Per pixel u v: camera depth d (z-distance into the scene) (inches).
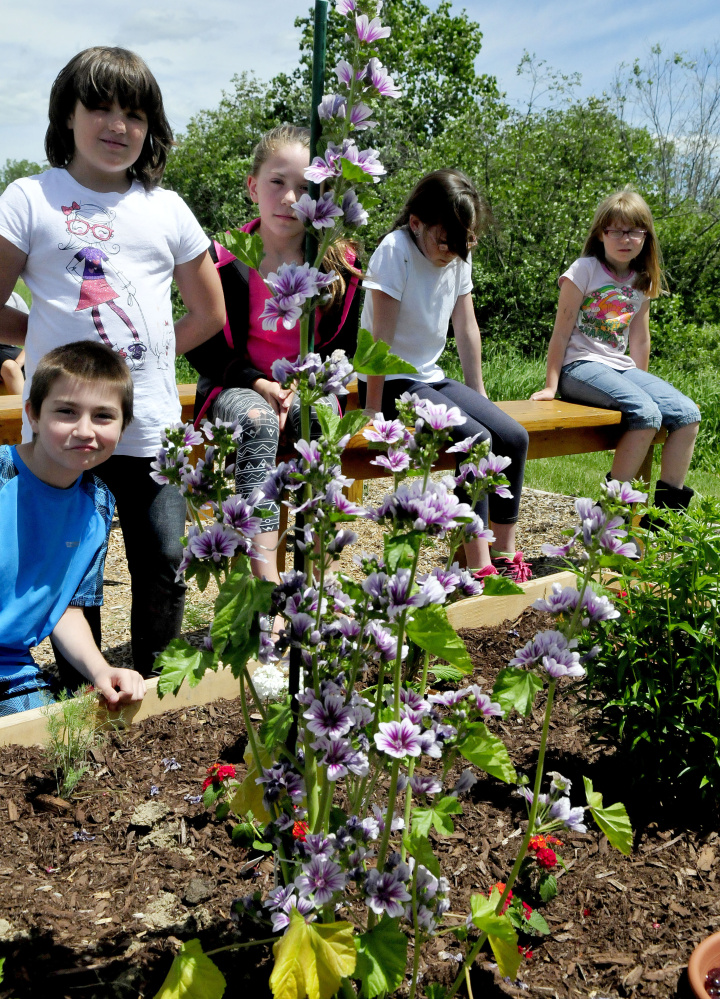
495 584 55.7
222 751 93.1
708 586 86.9
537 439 175.8
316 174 48.8
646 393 188.9
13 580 92.3
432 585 48.3
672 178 802.8
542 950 70.4
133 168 104.8
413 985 54.7
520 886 75.5
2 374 202.8
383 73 48.8
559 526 218.7
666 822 87.3
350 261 119.4
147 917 69.6
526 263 575.5
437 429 47.9
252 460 109.7
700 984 63.2
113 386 90.5
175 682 50.4
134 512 105.9
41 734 90.4
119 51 95.2
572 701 107.0
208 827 81.2
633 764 90.2
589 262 192.7
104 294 98.7
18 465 94.3
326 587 56.1
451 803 56.1
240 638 50.4
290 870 56.8
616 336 196.2
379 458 51.6
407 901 51.2
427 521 46.4
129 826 80.7
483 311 596.7
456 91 887.7
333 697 49.8
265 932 68.2
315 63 50.2
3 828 78.2
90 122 93.8
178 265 109.4
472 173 610.2
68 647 96.1
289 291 49.0
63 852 76.7
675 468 190.9
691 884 78.7
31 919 67.9
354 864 51.8
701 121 772.0
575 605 55.3
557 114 650.2
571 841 84.1
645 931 72.9
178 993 50.0
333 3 49.2
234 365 124.4
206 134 849.5
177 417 108.9
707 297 660.1
